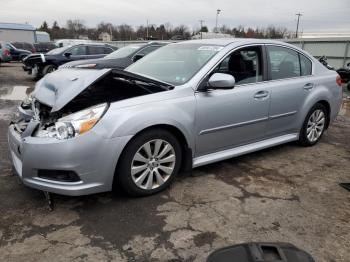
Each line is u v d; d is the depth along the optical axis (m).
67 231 2.71
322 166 4.23
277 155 4.58
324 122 5.08
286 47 4.50
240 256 1.21
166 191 3.42
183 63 3.88
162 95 3.26
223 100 3.63
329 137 5.56
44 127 2.99
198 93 3.48
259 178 3.80
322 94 4.79
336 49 19.22
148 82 3.45
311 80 4.69
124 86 3.51
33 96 3.70
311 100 4.66
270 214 3.04
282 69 4.39
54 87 3.44
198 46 4.12
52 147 2.78
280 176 3.88
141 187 3.21
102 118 2.88
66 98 3.07
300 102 4.55
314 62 4.88
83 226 2.78
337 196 3.44
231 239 2.67
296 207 3.18
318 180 3.81
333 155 4.65
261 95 4.01
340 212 3.12
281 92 4.24
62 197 3.23
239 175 3.87
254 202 3.25
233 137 3.88
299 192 3.49
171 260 2.42
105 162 2.91
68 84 3.27
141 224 2.83
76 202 3.15
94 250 2.49
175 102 3.29
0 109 7.16
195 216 2.97
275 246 1.25
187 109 3.36
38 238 2.61
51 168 2.82
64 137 2.80
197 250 2.53
